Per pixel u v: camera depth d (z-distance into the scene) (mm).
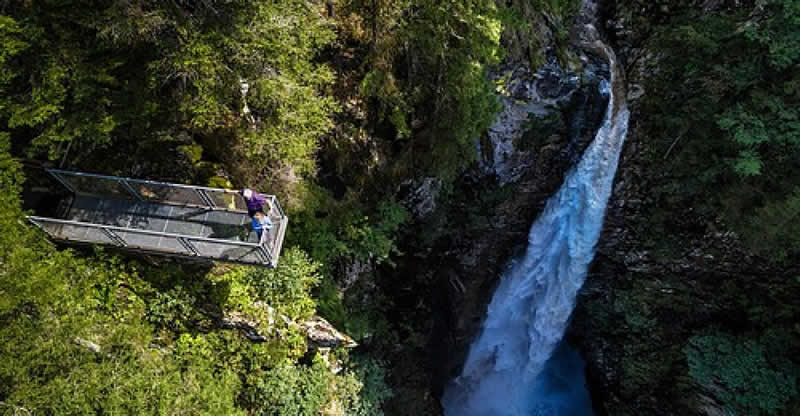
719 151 15586
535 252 21297
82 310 9523
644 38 17203
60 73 8281
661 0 16734
